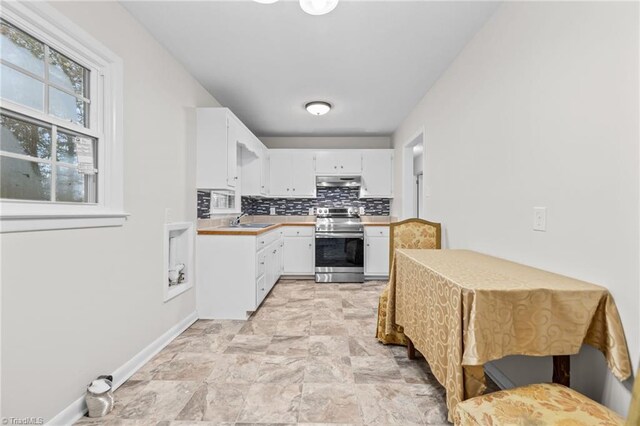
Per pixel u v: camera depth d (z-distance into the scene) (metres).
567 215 1.31
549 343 1.12
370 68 2.60
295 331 2.51
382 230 4.46
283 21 1.95
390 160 4.75
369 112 3.76
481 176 2.02
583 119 1.23
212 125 2.77
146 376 1.82
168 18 1.92
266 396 1.62
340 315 2.89
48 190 1.42
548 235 1.42
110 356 1.70
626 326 1.06
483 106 1.99
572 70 1.28
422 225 2.58
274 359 2.02
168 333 2.30
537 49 1.49
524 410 0.97
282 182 4.80
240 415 1.47
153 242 2.13
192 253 2.72
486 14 1.88
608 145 1.12
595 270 1.18
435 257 1.83
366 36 2.12
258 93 3.15
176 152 2.45
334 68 2.60
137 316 1.95
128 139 1.87
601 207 1.15
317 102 3.36
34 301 1.27
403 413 1.49
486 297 1.11
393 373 1.85
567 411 0.96
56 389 1.37
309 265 4.50
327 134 4.90
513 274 1.36
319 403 1.56
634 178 1.03
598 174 1.16
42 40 1.37
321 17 1.91
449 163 2.53
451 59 2.44
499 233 1.81
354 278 4.33
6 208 1.21
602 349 1.12
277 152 4.81
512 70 1.69
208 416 1.46
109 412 1.49
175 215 2.44
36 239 1.28
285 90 3.08
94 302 1.59
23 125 1.32
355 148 5.00
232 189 2.98
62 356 1.40
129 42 1.87
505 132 1.76
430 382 1.75
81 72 1.62
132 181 1.90
